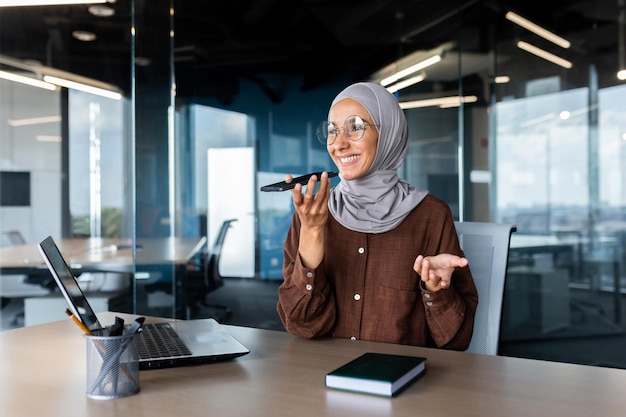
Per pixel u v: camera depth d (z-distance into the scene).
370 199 1.32
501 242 1.41
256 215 5.14
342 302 1.26
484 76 3.93
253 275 5.07
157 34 3.22
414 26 4.45
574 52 3.65
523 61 3.80
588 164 3.63
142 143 3.25
